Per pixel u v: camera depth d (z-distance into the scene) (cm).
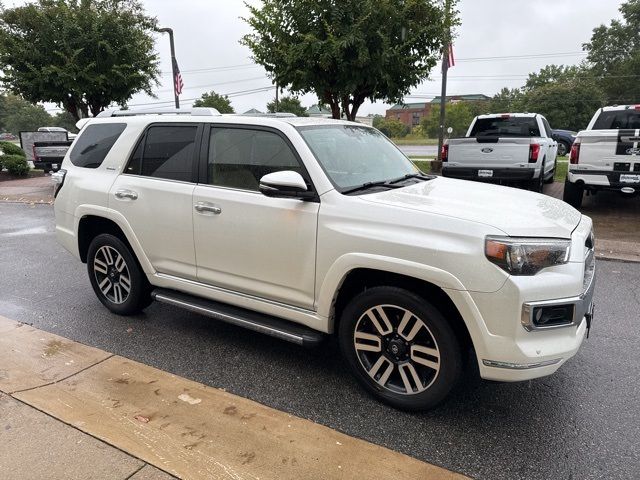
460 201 318
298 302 340
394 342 307
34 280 598
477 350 275
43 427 292
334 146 364
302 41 949
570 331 278
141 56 1437
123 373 359
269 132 357
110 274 472
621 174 816
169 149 409
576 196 901
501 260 264
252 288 362
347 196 319
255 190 357
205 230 376
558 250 271
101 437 282
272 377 356
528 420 301
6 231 913
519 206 320
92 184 454
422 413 308
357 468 258
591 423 297
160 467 258
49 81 1345
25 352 394
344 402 323
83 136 490
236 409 312
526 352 266
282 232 335
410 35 962
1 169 1862
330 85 985
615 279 570
